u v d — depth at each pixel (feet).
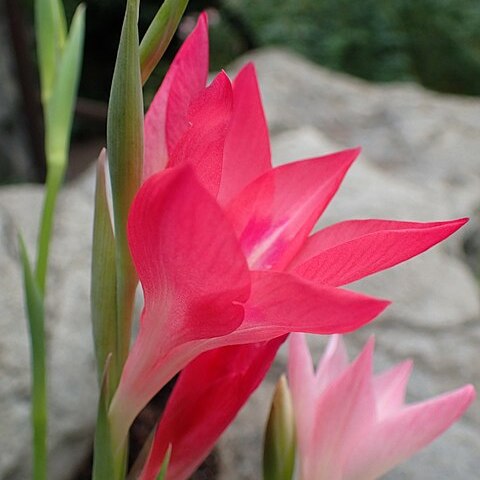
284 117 2.88
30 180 3.05
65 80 0.95
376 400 0.66
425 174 2.64
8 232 1.85
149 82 3.57
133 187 0.49
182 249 0.38
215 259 0.38
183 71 0.52
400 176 2.62
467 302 1.88
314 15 4.58
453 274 1.97
